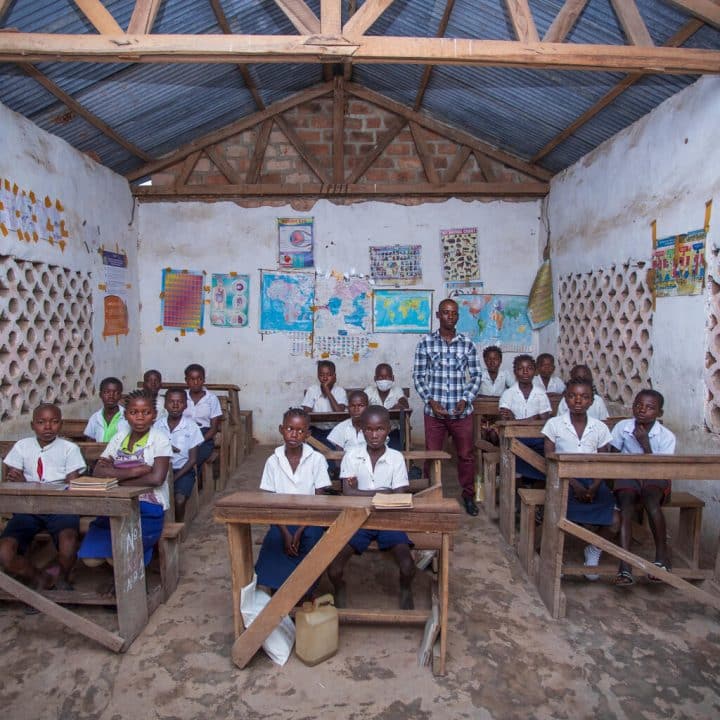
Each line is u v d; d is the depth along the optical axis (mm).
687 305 3842
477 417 4934
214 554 3709
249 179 6422
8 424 4008
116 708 2293
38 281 4418
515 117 5426
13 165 4109
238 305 6637
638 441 3445
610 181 4977
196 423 4723
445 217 6602
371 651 2658
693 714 2254
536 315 6496
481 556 3691
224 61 3102
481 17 4234
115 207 5969
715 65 3154
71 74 4098
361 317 6668
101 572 3373
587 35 3877
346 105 6477
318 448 3869
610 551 2836
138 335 6559
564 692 2379
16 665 2543
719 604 2754
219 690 2395
